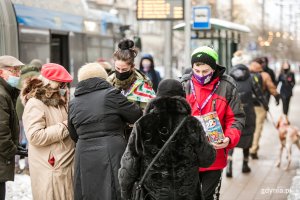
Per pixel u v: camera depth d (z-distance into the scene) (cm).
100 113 532
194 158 435
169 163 428
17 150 603
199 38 1717
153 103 431
